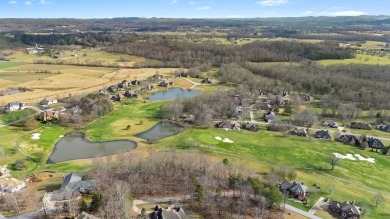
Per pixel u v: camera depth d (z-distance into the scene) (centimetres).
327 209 10612
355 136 16975
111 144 15600
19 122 17850
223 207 10250
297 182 11525
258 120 19650
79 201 10300
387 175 13350
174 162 12362
